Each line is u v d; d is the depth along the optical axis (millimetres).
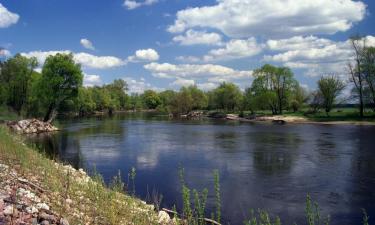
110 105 156000
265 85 111250
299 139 46719
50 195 9562
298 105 113562
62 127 69625
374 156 32125
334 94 91938
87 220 8406
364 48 81062
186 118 111812
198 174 24688
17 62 79062
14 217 6703
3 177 9719
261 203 17766
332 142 43062
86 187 12578
